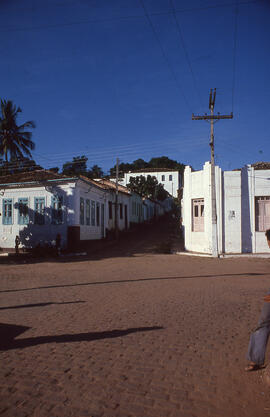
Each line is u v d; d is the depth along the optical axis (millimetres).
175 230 39469
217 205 20016
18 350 4645
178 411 3119
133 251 22531
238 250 19859
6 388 3547
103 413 3078
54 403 3246
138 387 3576
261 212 20078
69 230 22969
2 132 36625
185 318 6289
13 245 24500
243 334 5352
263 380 3762
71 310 6941
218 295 8445
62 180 23156
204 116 19312
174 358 4359
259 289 9297
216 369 4039
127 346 4785
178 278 11352
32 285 10242
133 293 8750
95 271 13422
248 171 20094
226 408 3184
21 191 24562
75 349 4668
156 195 63531
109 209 32781
